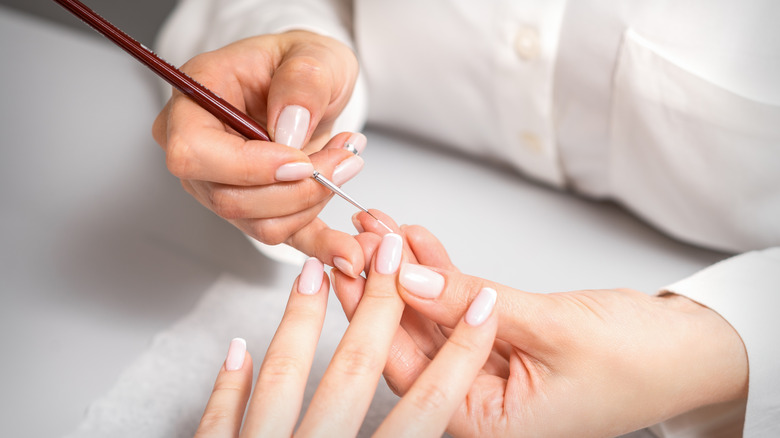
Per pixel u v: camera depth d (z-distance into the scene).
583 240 0.65
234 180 0.49
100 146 0.71
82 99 0.76
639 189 0.65
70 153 0.71
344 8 0.75
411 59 0.68
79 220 0.67
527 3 0.62
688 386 0.50
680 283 0.54
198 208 0.67
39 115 0.74
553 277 0.62
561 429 0.50
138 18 0.86
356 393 0.47
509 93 0.66
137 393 0.56
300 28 0.66
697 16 0.58
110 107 0.75
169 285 0.63
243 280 0.63
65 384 0.56
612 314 0.50
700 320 0.52
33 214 0.67
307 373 0.49
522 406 0.50
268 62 0.55
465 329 0.48
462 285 0.49
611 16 0.60
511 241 0.65
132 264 0.64
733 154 0.60
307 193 0.50
